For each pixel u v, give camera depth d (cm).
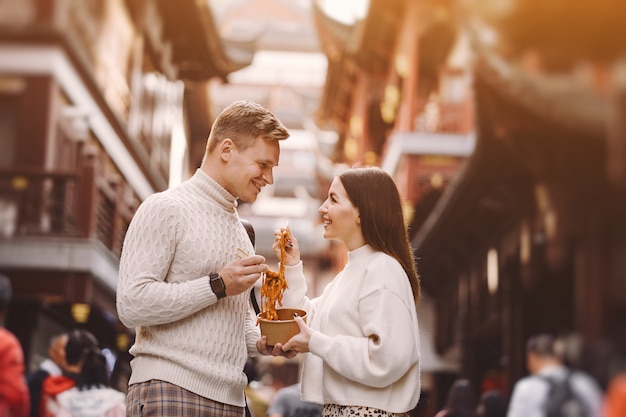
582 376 431
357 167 334
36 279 1248
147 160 2103
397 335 305
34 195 1315
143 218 319
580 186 916
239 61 2594
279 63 5209
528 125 969
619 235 895
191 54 2439
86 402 519
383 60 2534
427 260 1744
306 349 310
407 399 314
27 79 1466
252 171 330
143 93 2094
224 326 326
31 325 1273
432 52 2000
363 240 326
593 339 750
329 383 316
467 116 2006
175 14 2194
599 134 866
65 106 1548
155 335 318
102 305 1345
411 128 2020
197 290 308
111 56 1780
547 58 871
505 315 1304
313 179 5931
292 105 5441
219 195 333
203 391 317
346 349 304
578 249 948
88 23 1603
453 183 1362
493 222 1366
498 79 966
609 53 845
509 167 1126
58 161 1491
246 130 331
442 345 1778
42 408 521
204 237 325
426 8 1917
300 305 341
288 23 4975
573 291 957
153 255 315
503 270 1338
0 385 456
